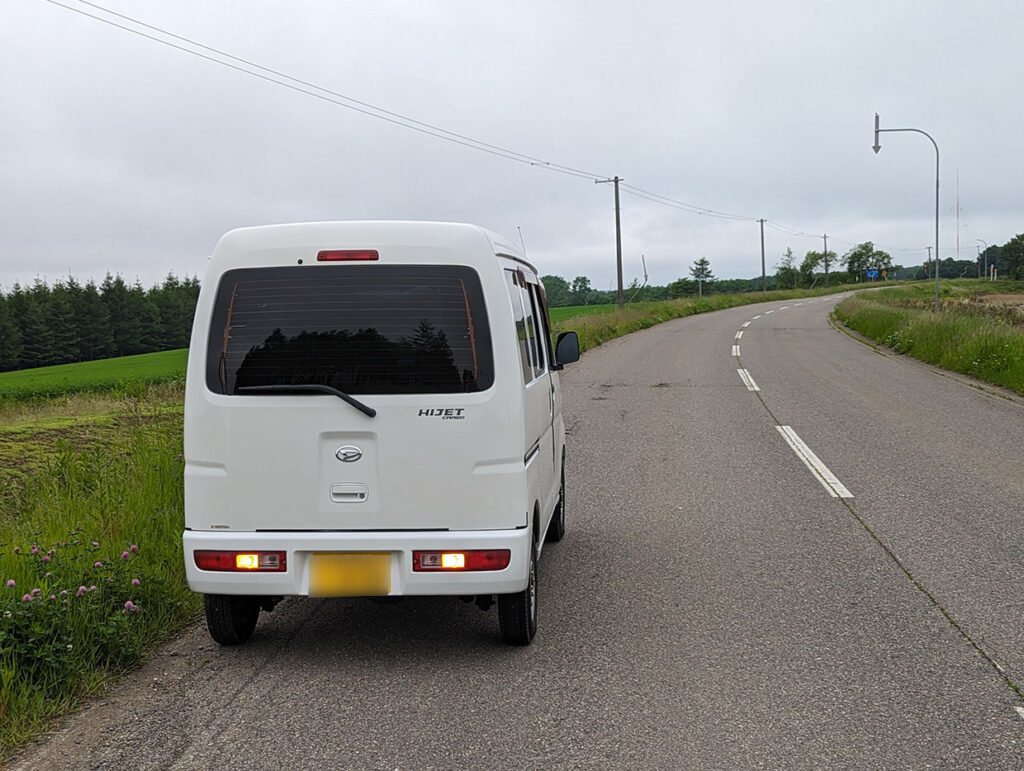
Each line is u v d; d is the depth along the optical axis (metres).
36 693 4.00
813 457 10.48
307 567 4.43
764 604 5.46
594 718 3.87
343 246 4.43
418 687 4.26
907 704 3.97
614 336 36.50
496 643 4.89
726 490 8.87
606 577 6.11
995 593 5.58
